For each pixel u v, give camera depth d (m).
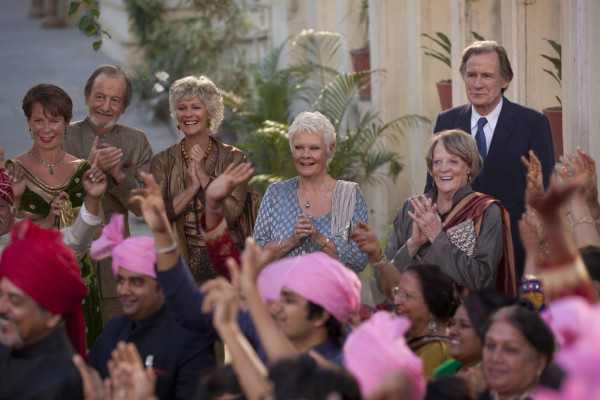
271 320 3.76
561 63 8.10
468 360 4.54
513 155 6.88
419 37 10.88
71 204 6.84
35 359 4.11
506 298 4.47
